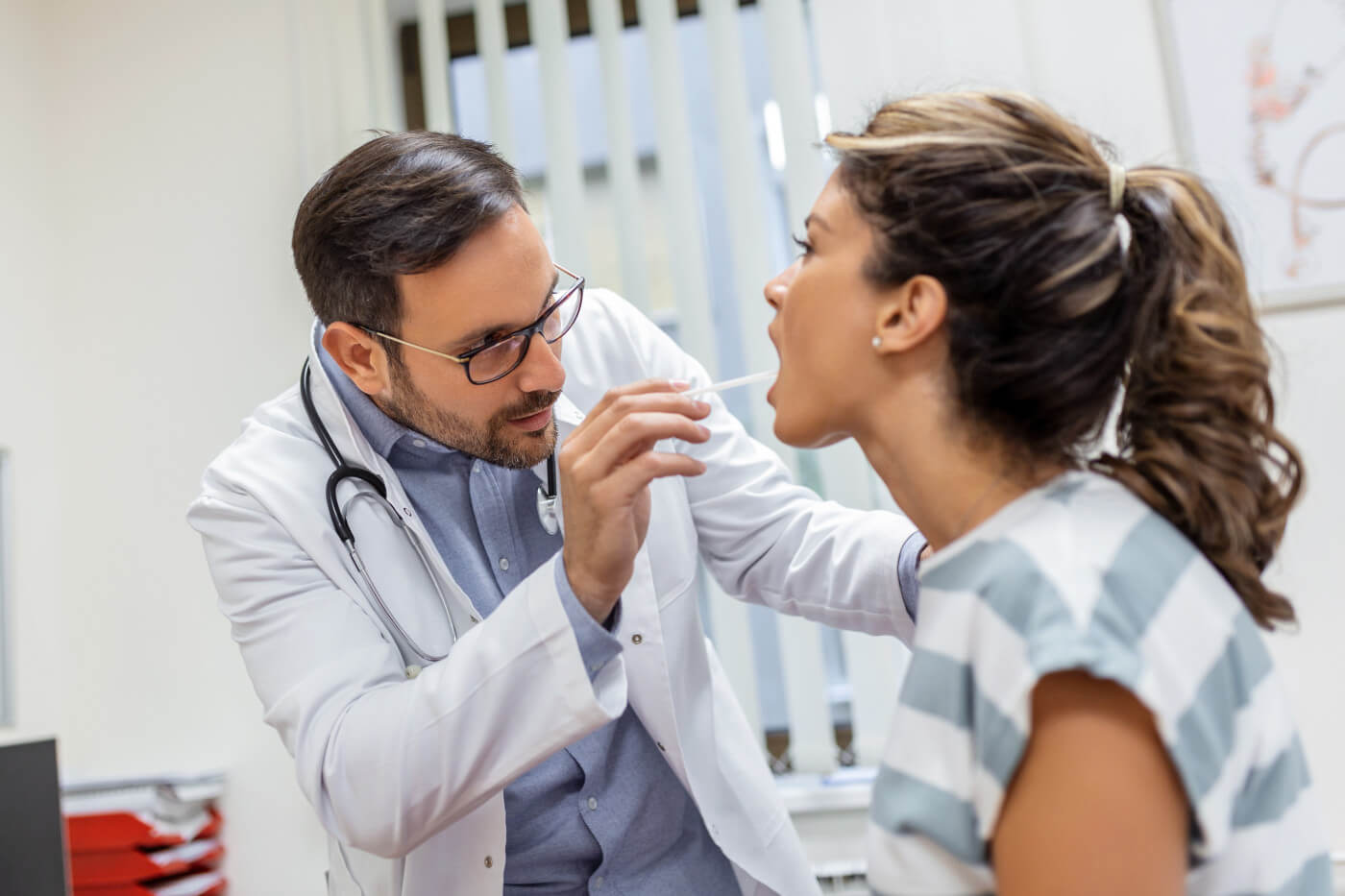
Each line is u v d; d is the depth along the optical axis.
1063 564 0.62
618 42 2.13
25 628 2.04
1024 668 0.59
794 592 1.19
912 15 2.02
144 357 2.20
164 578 2.12
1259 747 0.62
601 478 0.87
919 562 1.04
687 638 1.17
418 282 0.99
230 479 1.12
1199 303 0.70
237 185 2.21
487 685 0.90
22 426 2.10
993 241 0.69
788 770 2.06
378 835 0.92
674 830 1.12
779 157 2.08
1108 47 1.96
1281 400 1.64
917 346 0.72
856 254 0.74
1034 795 0.58
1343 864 1.71
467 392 1.03
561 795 1.08
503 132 2.15
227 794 2.04
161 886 1.91
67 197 2.25
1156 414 0.70
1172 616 0.61
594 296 1.35
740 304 2.07
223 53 2.25
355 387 1.16
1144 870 0.56
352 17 2.21
